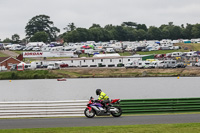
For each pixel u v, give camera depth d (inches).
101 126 1047.0
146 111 1371.8
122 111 1349.7
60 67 6525.6
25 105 1320.1
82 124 1112.8
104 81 5310.0
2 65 6717.5
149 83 4896.7
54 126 1072.8
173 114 1353.3
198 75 5733.3
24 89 4407.0
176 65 6082.7
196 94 3619.6
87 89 4210.1
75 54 7475.4
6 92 4082.2
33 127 1054.4
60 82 5344.5
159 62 6082.7
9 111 1309.1
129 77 5890.8
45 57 7273.6
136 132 948.0
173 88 4220.0
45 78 6072.8
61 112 1330.0
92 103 1277.1
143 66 6156.5
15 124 1120.8
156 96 3449.8
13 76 6156.5
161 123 1118.4
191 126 1035.9
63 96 3531.0
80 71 6245.1
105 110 1259.8
